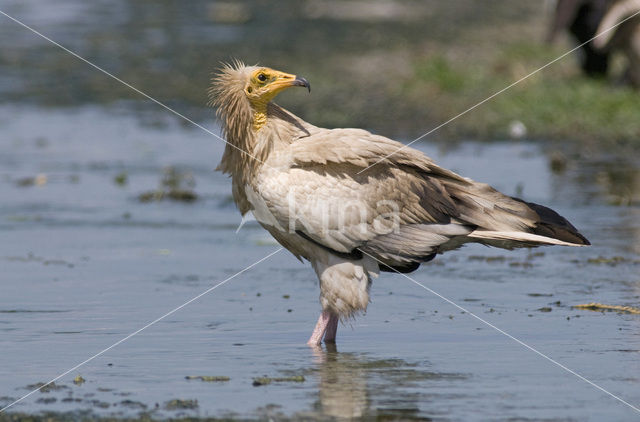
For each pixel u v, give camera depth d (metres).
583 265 13.21
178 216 16.77
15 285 12.37
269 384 8.51
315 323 10.81
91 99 29.41
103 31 39.78
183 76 31.67
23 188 18.89
